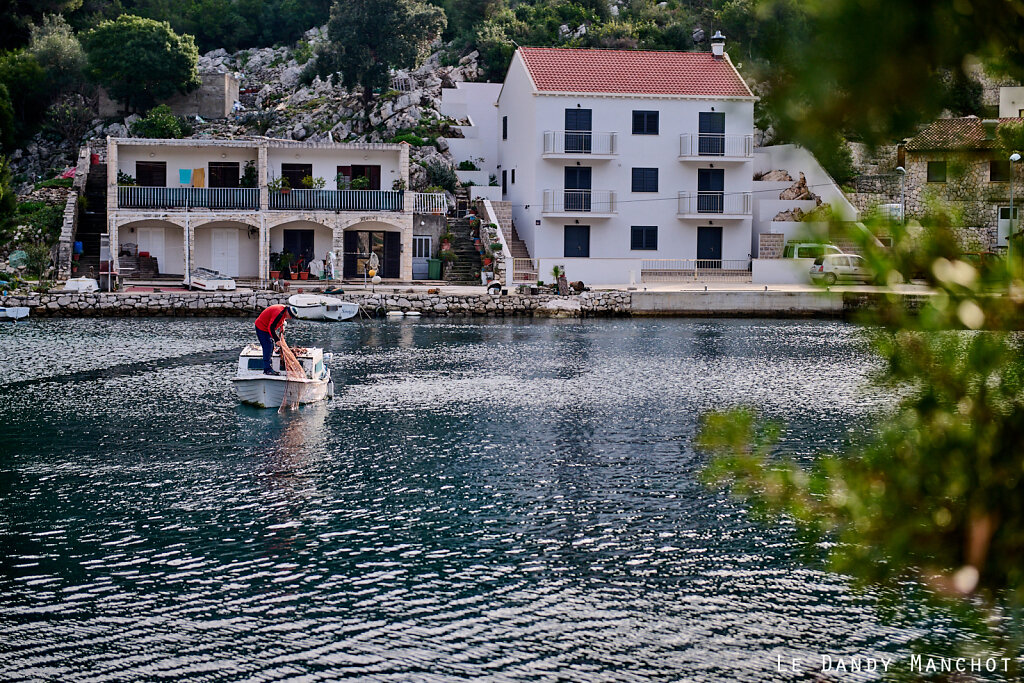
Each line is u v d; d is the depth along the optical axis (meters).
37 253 58.53
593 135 65.88
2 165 60.81
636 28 92.94
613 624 15.80
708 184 67.44
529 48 69.81
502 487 23.03
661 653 14.87
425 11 83.31
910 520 3.83
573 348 45.53
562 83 66.00
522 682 14.05
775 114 3.43
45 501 21.73
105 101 85.81
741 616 16.05
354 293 56.59
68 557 18.44
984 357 3.63
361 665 14.48
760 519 4.20
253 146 61.06
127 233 60.88
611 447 26.75
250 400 32.03
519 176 69.38
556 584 17.36
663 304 58.50
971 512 3.72
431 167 71.19
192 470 24.36
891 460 3.91
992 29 3.34
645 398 33.50
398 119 78.75
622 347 45.97
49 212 63.41
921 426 3.81
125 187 58.69
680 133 66.62
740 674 14.18
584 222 66.75
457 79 87.94
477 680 14.09
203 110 87.00
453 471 24.39
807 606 16.38
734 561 18.36
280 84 94.19
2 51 85.88
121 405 31.97
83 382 35.88
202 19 107.06
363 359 42.19
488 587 17.22
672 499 22.06
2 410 31.00
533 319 56.69
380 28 81.44
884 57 3.32
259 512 21.12
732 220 67.50
